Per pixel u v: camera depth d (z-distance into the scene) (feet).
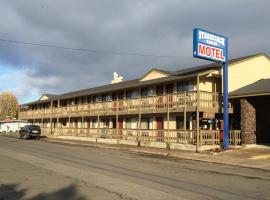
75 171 51.67
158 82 108.68
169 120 109.29
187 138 93.76
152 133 107.86
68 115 163.53
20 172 50.52
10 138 158.20
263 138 98.02
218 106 98.78
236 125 99.60
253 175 51.26
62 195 35.24
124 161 66.80
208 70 100.17
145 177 46.68
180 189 38.29
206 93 96.63
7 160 65.72
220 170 56.49
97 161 65.77
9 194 35.88
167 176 48.06
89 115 146.10
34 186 39.91
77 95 154.81
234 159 70.59
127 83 143.84
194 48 86.53
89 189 37.96
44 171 51.57
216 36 90.43
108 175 48.03
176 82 107.76
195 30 87.15
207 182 43.60
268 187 40.78
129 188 38.47
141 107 115.24
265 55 113.19
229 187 40.29
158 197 33.96
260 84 101.30
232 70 103.55
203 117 94.68
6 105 339.16
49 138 157.99
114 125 138.62
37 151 86.48
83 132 148.05
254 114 92.43
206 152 82.48
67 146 108.78
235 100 96.53
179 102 100.12
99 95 147.84
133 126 126.62
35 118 204.33
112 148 102.68
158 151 89.20
